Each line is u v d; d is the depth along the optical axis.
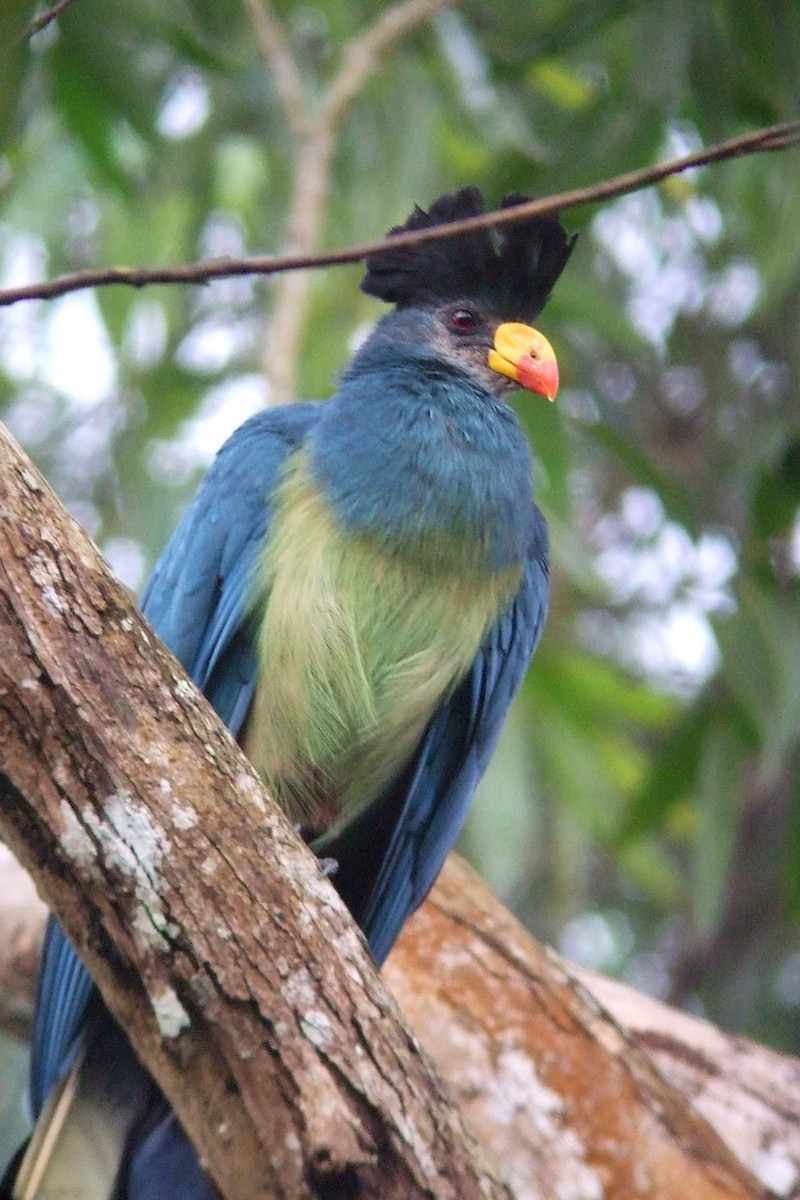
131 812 5.34
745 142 6.07
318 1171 5.34
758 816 15.54
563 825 14.02
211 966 5.37
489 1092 7.79
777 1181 8.33
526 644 8.55
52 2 8.70
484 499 7.87
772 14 10.67
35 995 8.72
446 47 12.10
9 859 8.97
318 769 8.03
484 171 12.03
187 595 8.14
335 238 12.73
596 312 11.99
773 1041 14.96
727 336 13.59
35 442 14.52
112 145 11.36
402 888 8.16
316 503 7.79
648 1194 7.63
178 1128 6.87
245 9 11.77
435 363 8.36
